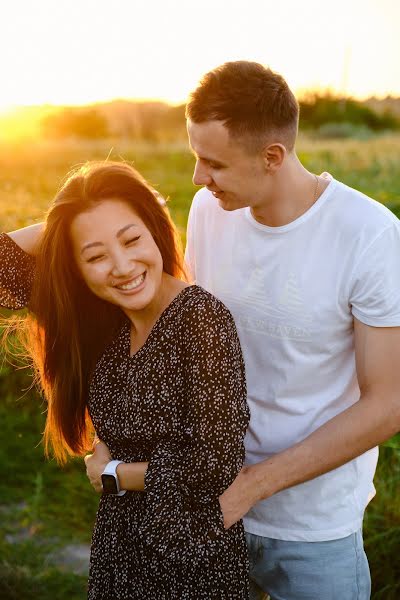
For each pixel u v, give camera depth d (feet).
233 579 6.33
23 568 10.89
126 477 6.31
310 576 7.11
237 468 5.99
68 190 6.30
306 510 6.99
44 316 6.99
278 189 6.55
